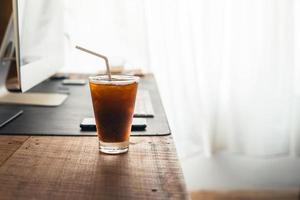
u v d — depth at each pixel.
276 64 1.92
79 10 1.79
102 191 0.52
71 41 1.80
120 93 0.65
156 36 1.85
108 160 0.64
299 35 1.93
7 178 0.56
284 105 1.98
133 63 1.84
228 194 2.06
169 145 0.73
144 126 0.83
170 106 1.89
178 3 1.81
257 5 1.85
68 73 1.75
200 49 1.87
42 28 1.10
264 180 2.11
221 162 2.05
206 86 1.90
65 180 0.56
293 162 2.07
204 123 1.93
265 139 2.01
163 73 1.87
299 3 1.89
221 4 1.83
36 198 0.50
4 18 1.00
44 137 0.77
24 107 1.04
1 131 0.80
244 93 1.94
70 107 1.04
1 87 1.16
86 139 0.76
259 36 1.88
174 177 0.58
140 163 0.63
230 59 1.90
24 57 0.90
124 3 1.79
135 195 0.51
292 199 2.04
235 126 1.98
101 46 1.82
